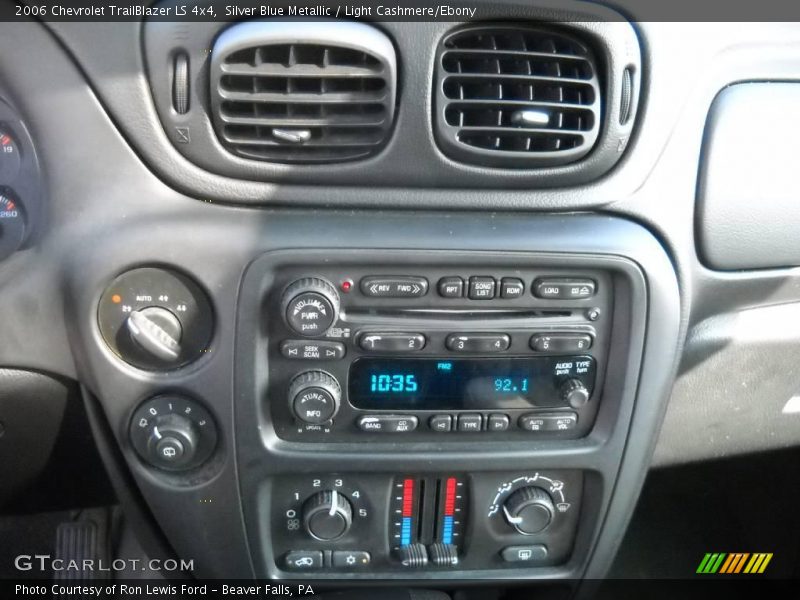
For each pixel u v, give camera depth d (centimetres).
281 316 94
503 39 91
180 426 99
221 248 91
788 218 105
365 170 92
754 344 120
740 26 100
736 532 156
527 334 98
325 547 114
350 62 88
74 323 96
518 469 106
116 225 92
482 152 92
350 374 99
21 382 104
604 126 94
